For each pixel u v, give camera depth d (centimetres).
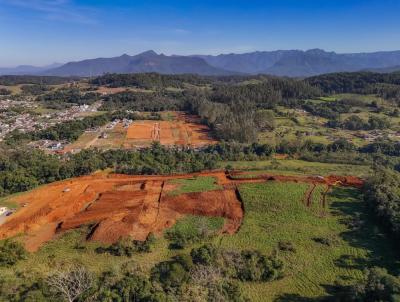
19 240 6400
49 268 5144
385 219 6303
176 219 6881
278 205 7219
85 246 6019
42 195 8575
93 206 7669
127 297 3991
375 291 4194
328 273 5209
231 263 5144
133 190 8588
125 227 6506
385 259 5488
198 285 4347
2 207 7781
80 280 4456
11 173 9188
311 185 8138
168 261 5178
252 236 6238
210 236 6212
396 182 7462
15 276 4762
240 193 7794
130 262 5216
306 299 4653
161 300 3850
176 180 9069
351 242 5981
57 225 7012
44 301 4097
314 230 6366
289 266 5347
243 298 4391
